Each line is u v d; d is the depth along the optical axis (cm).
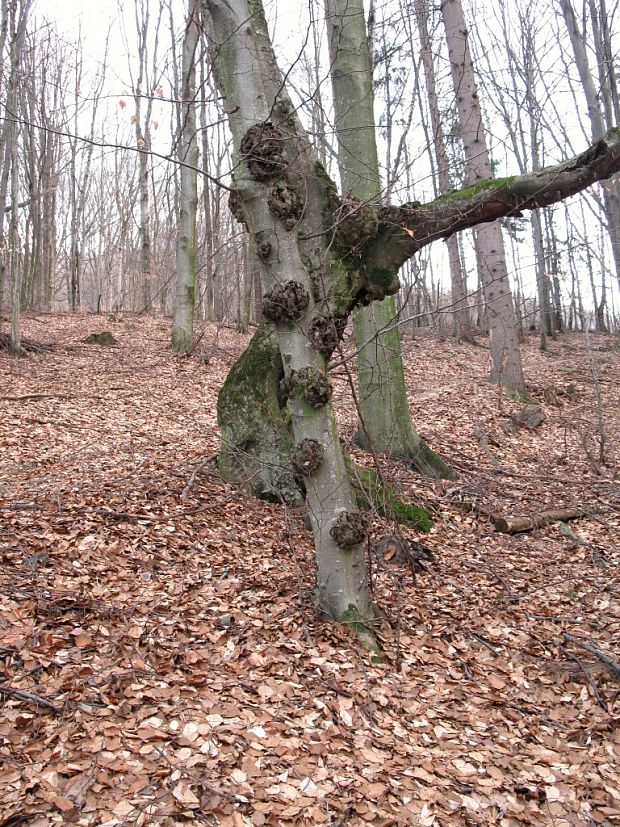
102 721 292
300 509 620
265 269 398
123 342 1698
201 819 247
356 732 325
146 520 540
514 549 643
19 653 332
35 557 438
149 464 704
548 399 1303
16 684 309
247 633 397
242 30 387
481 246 1255
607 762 334
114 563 460
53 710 294
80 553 459
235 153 396
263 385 656
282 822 254
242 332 1902
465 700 381
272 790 269
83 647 351
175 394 1202
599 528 700
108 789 254
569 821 287
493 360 1298
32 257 2417
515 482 841
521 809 291
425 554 590
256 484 648
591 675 413
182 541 520
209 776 269
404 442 816
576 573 589
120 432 891
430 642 439
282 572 498
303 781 279
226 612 421
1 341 1376
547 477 852
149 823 239
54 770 259
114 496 580
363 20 730
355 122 718
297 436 406
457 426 1059
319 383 391
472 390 1289
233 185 394
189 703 317
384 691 364
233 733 300
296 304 386
